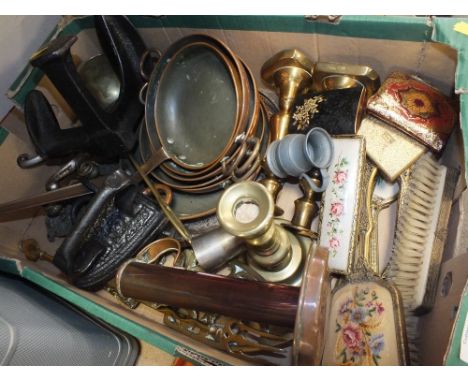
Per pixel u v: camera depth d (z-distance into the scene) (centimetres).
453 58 66
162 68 82
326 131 73
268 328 70
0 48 84
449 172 72
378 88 77
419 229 71
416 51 68
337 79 77
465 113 52
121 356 83
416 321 71
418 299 68
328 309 61
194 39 77
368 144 74
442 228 70
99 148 83
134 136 84
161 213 81
